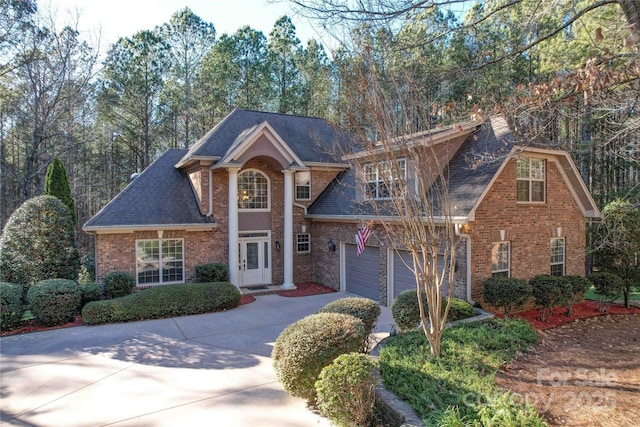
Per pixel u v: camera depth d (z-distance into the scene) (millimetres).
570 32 9227
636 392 5816
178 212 15430
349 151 10211
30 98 21750
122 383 7176
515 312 11422
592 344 8695
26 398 6641
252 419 5754
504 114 7492
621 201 12797
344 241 15914
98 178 31266
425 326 6504
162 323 11430
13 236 12789
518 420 4188
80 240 28688
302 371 5797
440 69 7129
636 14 4453
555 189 12953
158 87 31766
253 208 16969
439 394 5105
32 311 11297
